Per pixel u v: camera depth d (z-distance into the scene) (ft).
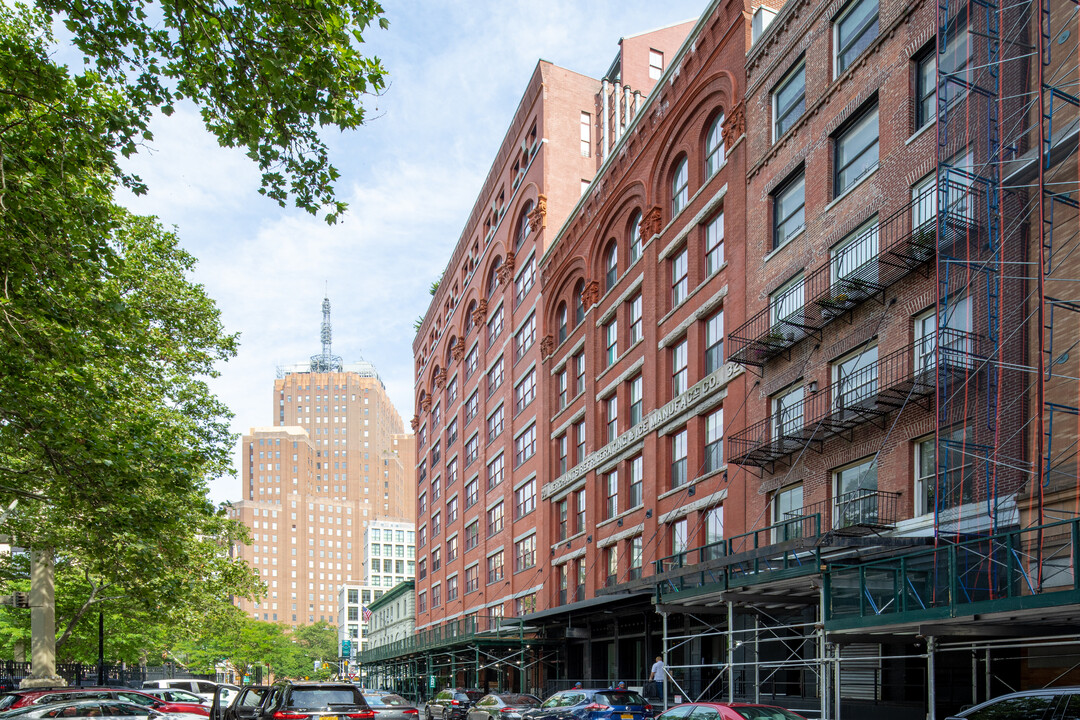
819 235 78.59
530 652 143.74
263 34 44.65
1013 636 49.42
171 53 46.14
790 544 57.00
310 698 57.26
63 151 49.11
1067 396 51.98
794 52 85.66
